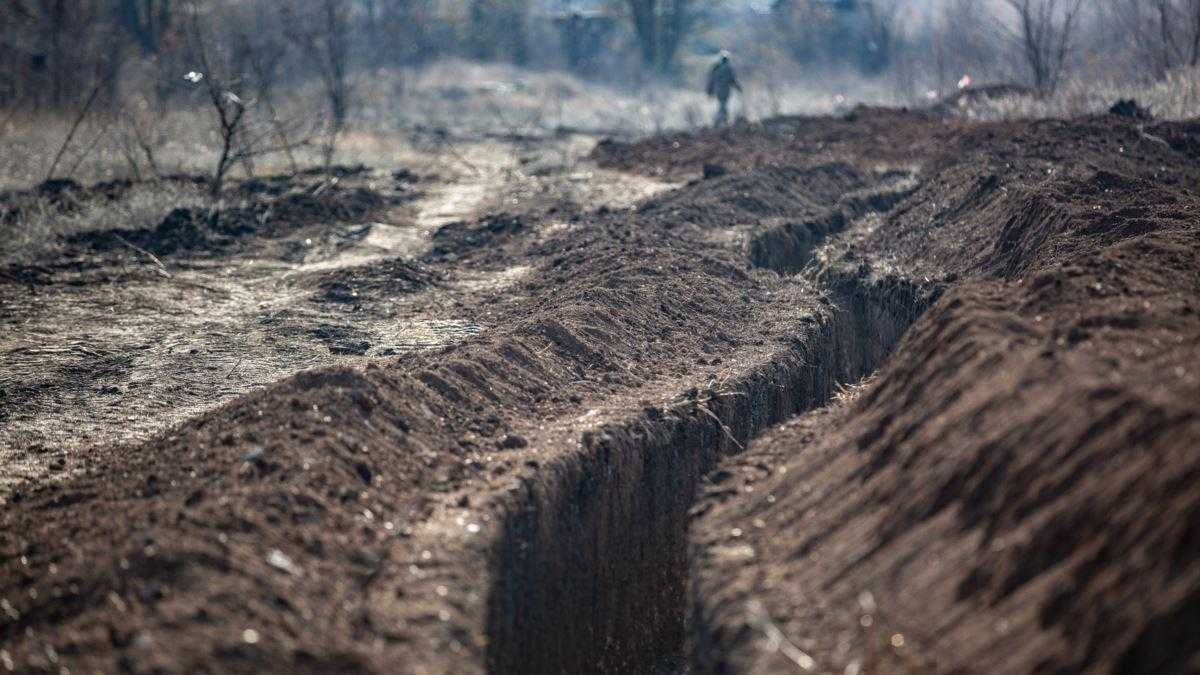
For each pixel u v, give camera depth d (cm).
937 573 1230
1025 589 1136
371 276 3142
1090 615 1054
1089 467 1188
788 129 5762
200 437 1700
